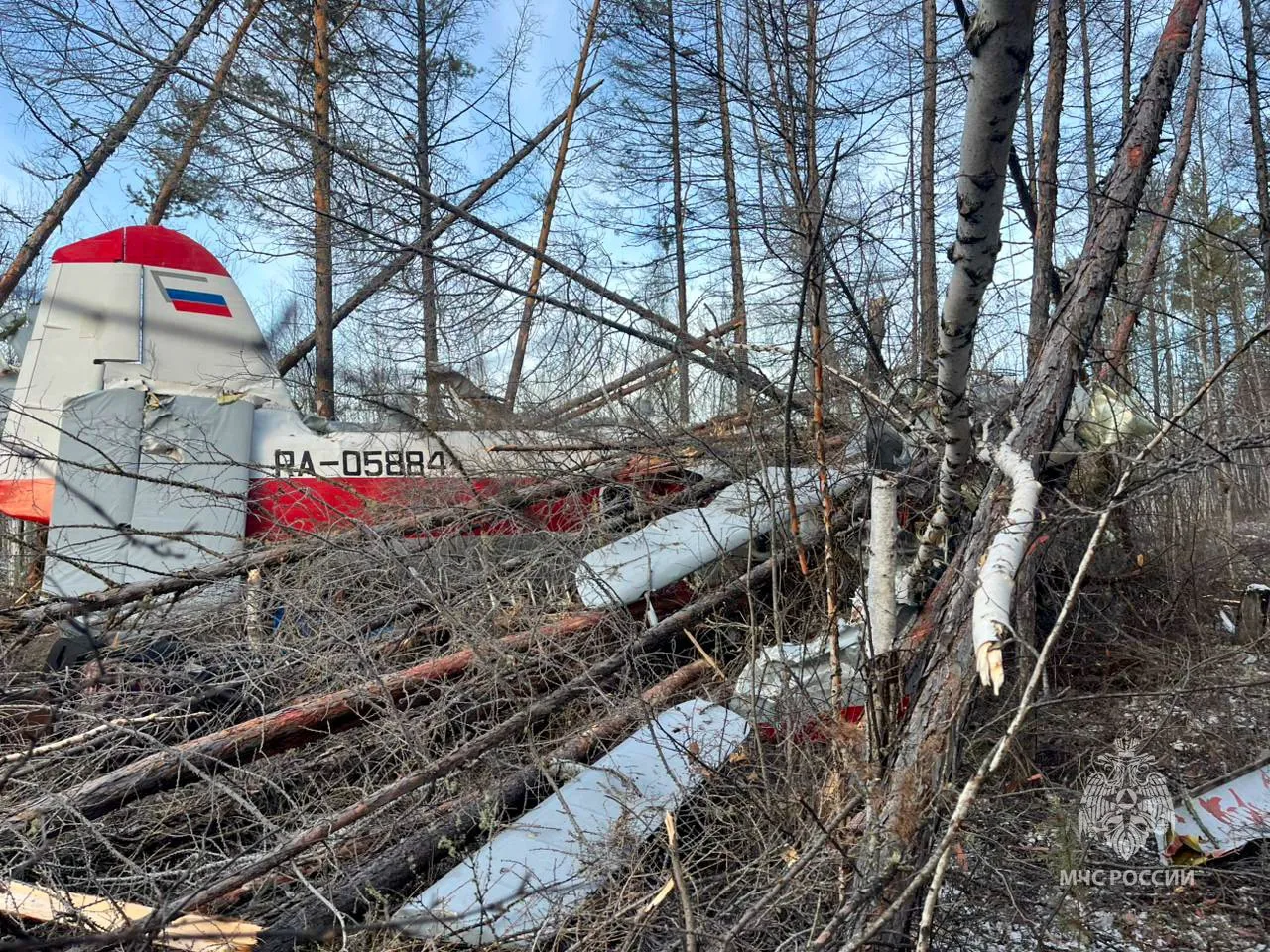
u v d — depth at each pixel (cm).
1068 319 396
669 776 333
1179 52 443
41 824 299
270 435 624
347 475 624
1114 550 560
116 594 478
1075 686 465
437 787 353
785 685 332
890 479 346
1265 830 332
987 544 320
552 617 452
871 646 292
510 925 270
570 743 371
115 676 411
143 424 594
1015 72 220
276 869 304
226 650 432
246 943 259
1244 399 496
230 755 350
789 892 256
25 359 633
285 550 499
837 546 417
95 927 251
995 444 353
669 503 538
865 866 246
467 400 666
